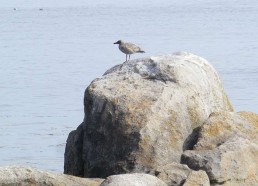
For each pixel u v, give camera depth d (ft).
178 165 42.88
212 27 395.14
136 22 462.19
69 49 278.46
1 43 318.24
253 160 45.19
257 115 51.62
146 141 47.50
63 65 218.59
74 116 123.75
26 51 271.28
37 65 220.43
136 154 47.32
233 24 415.85
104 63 223.92
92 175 49.65
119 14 577.43
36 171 41.93
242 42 292.61
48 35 366.43
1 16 568.82
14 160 89.10
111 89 50.44
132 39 325.01
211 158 43.88
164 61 52.06
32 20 506.89
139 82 50.88
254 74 181.57
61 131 108.88
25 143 99.55
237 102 136.05
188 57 53.21
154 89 50.08
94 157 49.62
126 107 48.98
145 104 48.98
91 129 50.11
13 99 147.23
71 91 159.33
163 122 48.32
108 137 48.93
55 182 41.63
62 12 628.69
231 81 168.45
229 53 245.24
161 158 47.19
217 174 43.24
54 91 159.22
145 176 39.06
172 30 380.17
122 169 47.50
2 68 214.90
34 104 139.23
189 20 465.47
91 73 197.16
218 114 49.44
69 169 52.85
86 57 242.99
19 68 213.25
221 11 570.87
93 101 50.19
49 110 130.82
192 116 49.62
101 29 405.39
